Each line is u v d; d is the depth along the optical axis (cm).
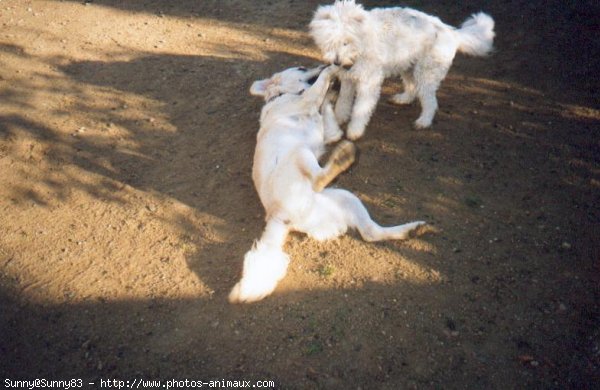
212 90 366
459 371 252
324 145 317
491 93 355
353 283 277
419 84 328
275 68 377
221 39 404
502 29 395
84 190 318
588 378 248
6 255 294
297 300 273
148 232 300
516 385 248
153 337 267
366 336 262
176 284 282
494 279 275
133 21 423
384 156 323
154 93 365
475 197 303
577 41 382
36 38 405
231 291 272
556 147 322
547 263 278
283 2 436
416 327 263
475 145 326
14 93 365
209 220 303
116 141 339
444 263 280
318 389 250
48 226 304
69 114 354
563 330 259
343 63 309
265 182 287
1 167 328
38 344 267
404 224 289
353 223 289
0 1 442
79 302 278
